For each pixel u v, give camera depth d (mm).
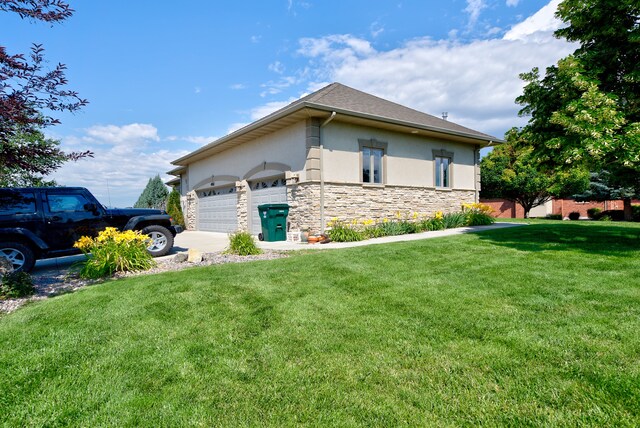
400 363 2340
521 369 2193
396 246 7184
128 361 2482
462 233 9781
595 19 6887
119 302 3826
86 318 3365
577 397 1885
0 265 4867
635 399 1831
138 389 2131
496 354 2395
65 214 6680
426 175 12648
